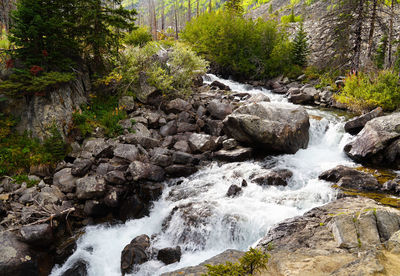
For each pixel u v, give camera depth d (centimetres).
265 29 3136
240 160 1292
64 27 1352
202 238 867
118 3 1542
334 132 1455
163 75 1717
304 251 558
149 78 1702
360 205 751
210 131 1559
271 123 1302
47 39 1270
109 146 1235
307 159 1291
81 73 1497
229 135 1423
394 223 579
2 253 744
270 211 874
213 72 3180
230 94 2147
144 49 1864
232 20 3112
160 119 1561
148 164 1167
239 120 1306
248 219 846
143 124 1510
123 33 1681
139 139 1330
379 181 992
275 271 495
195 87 2262
